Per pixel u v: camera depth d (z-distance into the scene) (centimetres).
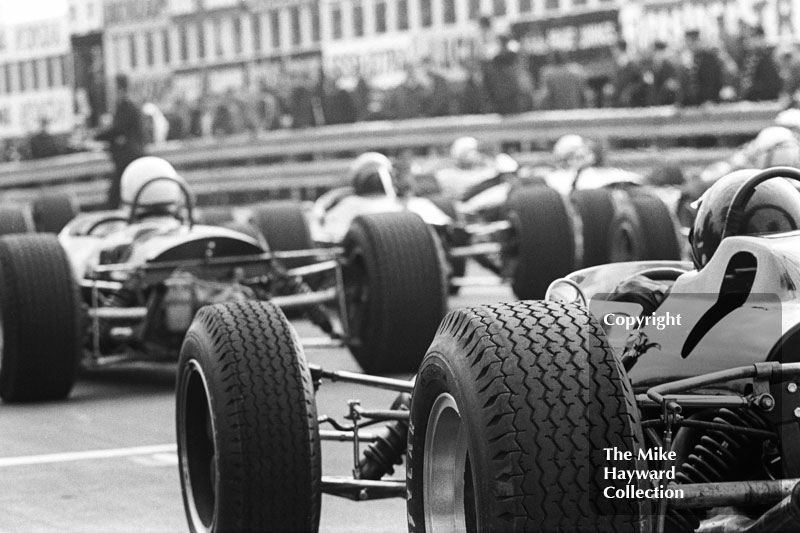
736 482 600
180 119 4625
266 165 4372
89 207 4453
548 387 552
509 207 1967
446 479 616
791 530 572
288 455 709
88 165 4422
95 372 1709
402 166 2669
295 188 4278
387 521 920
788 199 725
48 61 6362
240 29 5331
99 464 1120
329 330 1576
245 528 708
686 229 2158
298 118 4166
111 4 6019
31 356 1405
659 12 3503
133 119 2992
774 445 641
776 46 3281
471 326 582
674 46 3450
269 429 708
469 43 4381
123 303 1562
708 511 670
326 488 798
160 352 1518
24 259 1411
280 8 5119
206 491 775
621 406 554
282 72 4306
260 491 706
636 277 814
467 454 601
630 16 3559
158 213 1712
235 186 4219
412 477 630
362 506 966
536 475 541
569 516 540
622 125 3409
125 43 5962
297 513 713
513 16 4247
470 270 2961
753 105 3186
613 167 3188
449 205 2373
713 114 3231
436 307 1453
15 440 1233
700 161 3297
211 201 4397
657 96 3350
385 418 834
